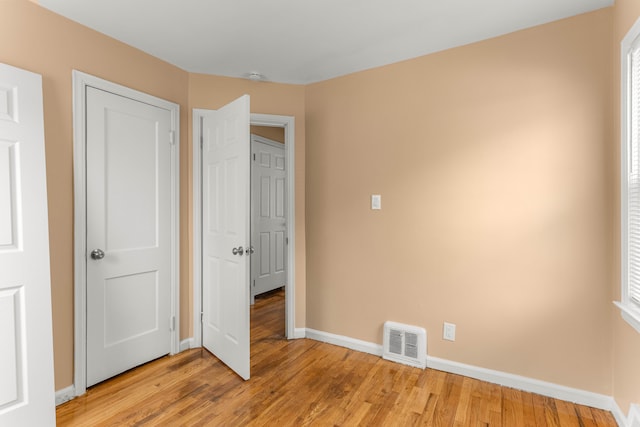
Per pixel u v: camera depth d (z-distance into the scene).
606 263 2.01
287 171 3.14
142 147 2.52
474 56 2.38
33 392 1.78
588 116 2.04
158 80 2.64
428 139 2.56
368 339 2.85
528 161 2.21
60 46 2.05
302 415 1.96
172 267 2.75
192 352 2.83
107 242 2.31
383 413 1.98
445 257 2.50
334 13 2.05
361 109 2.87
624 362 1.84
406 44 2.43
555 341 2.15
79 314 2.13
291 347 2.96
